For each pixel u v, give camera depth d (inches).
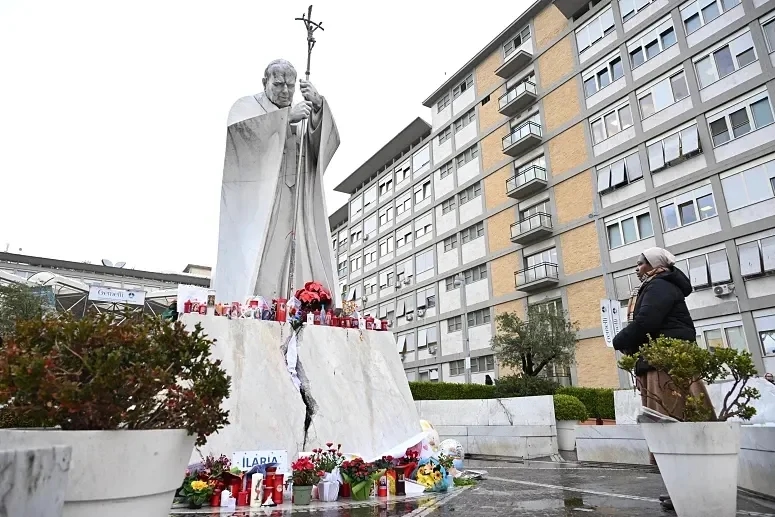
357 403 262.7
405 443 261.0
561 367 900.6
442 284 1295.5
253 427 223.8
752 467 185.3
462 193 1278.3
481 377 1131.3
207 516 167.3
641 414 145.6
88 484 88.4
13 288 755.4
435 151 1392.7
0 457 63.2
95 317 110.7
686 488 133.4
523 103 1107.9
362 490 209.5
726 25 780.6
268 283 339.0
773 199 699.4
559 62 1058.1
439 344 1268.5
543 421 456.4
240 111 342.6
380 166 1672.0
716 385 284.2
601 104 953.5
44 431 88.7
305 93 351.9
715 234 753.0
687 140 804.6
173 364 110.0
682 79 829.2
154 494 96.0
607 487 229.5
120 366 100.3
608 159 925.8
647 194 850.8
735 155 746.8
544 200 1042.1
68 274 1608.0
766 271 692.7
